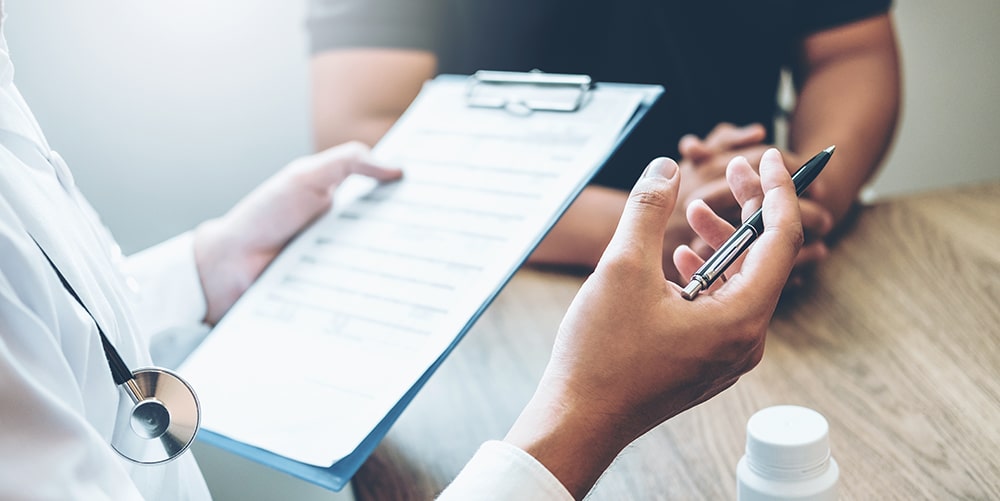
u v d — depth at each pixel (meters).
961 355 0.73
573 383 0.48
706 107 1.32
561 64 1.33
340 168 0.79
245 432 0.61
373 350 0.64
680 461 0.64
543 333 0.85
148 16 1.87
